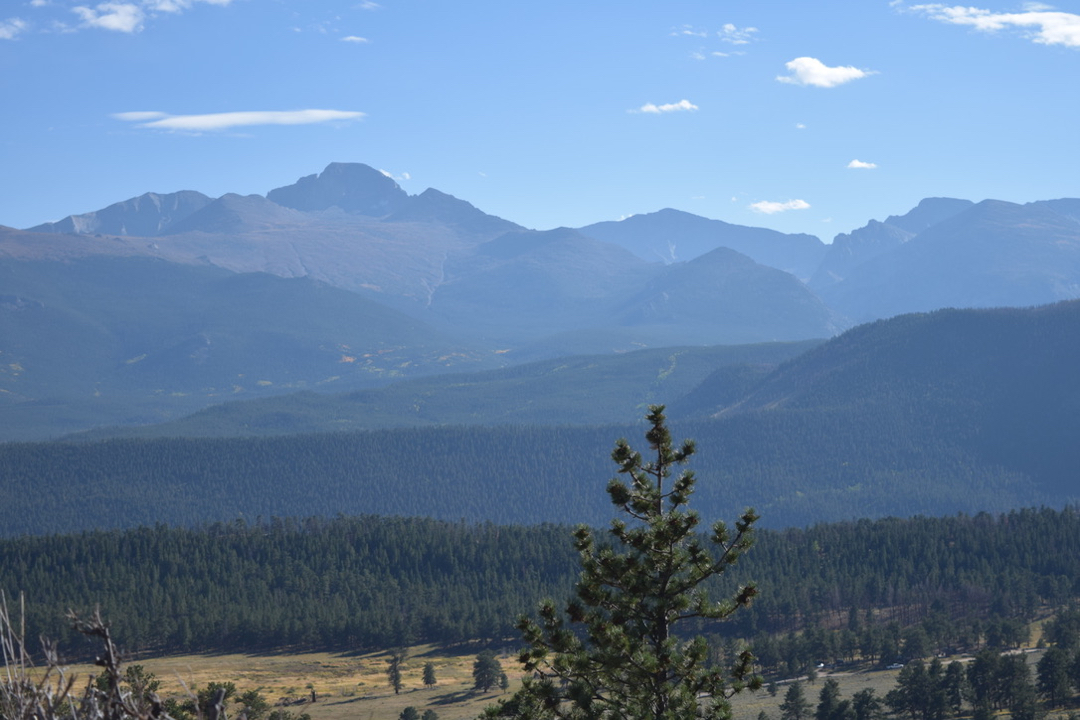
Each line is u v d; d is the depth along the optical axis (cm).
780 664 17500
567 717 2530
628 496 2666
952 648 19212
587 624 2567
